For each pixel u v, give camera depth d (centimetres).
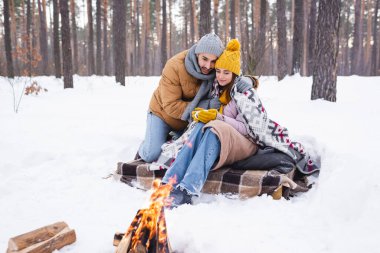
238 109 302
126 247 175
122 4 1470
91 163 370
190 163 271
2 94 1030
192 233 207
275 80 1483
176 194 267
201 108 318
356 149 341
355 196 237
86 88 1305
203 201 280
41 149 409
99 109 762
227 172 289
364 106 677
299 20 1562
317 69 734
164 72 329
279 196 274
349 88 1026
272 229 219
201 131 284
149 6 3647
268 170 297
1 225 236
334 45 717
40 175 331
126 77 1998
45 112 712
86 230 226
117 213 254
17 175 327
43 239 198
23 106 808
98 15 2472
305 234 213
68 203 272
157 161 312
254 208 256
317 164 338
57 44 1747
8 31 1565
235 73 303
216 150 279
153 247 177
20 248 188
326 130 454
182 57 329
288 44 4116
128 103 883
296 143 322
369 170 266
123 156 402
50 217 248
